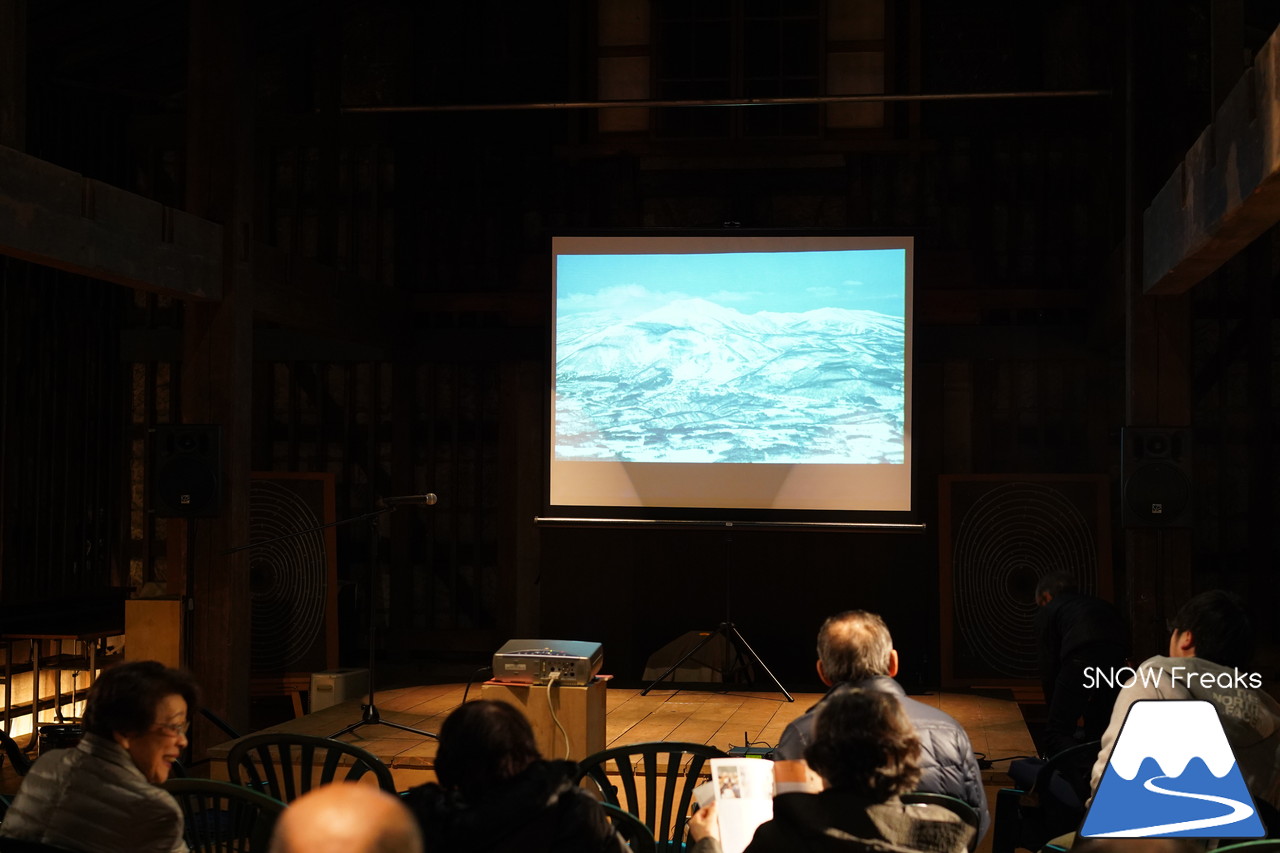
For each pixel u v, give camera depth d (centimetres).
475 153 992
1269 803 329
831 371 757
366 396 1000
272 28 989
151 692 274
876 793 229
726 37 931
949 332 941
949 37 949
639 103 824
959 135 947
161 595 662
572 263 784
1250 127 429
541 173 988
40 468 903
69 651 867
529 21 988
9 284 877
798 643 889
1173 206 570
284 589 822
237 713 655
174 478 639
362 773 382
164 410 995
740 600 895
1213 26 537
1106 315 832
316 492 831
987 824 317
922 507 940
